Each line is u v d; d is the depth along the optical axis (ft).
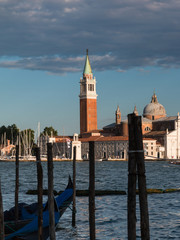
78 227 166.40
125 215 189.98
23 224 131.03
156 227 168.14
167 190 270.46
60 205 156.66
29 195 254.47
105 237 152.25
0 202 86.02
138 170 80.48
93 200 116.98
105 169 613.52
